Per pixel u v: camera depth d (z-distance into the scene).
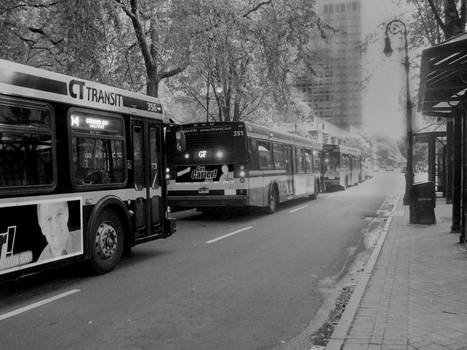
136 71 20.86
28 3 16.95
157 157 10.32
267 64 21.09
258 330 5.60
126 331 5.54
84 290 7.35
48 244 7.29
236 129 15.93
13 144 6.77
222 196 15.93
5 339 5.27
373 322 5.41
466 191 10.28
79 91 8.05
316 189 26.08
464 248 10.02
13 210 6.73
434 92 10.62
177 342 5.21
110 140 8.82
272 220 16.31
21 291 7.32
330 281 7.96
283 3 20.41
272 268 8.89
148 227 9.89
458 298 6.36
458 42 6.99
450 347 4.63
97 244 8.34
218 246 11.23
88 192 8.15
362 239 12.27
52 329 5.59
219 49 20.80
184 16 19.06
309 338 5.36
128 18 19.95
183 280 7.95
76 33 15.59
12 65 6.82
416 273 7.86
